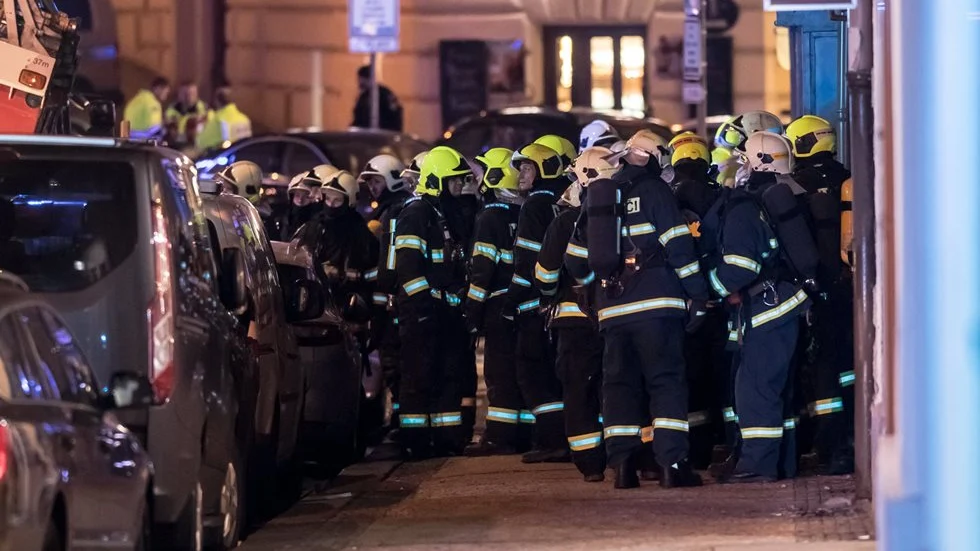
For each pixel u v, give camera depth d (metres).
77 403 17.66
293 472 28.81
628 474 26.03
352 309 32.25
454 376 31.92
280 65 73.19
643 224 25.20
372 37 56.22
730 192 26.06
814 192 26.03
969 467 13.75
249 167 37.38
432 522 24.05
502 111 60.06
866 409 23.17
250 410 23.44
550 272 26.70
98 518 17.20
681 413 25.58
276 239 37.31
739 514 23.16
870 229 22.77
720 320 27.42
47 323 17.89
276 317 26.94
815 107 35.50
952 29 13.82
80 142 20.38
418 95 74.00
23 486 15.09
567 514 23.94
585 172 25.58
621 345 25.70
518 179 29.84
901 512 13.90
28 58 29.02
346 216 34.25
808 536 21.12
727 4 71.12
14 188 20.09
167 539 20.03
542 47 74.81
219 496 21.62
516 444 31.98
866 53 22.44
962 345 13.75
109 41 71.69
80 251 19.94
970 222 13.78
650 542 21.27
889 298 15.44
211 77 72.69
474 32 73.56
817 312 26.16
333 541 22.78
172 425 19.72
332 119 73.19
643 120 60.09
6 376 16.09
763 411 25.64
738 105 71.62
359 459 33.06
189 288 20.62
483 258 30.39
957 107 13.82
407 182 33.59
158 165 20.33
